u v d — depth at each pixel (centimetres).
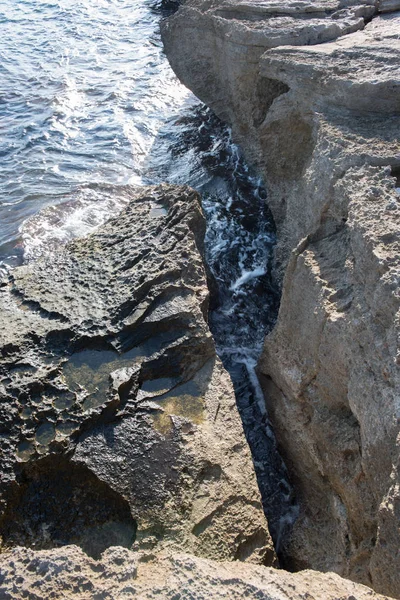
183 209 852
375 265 559
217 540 549
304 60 913
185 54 1398
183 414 640
